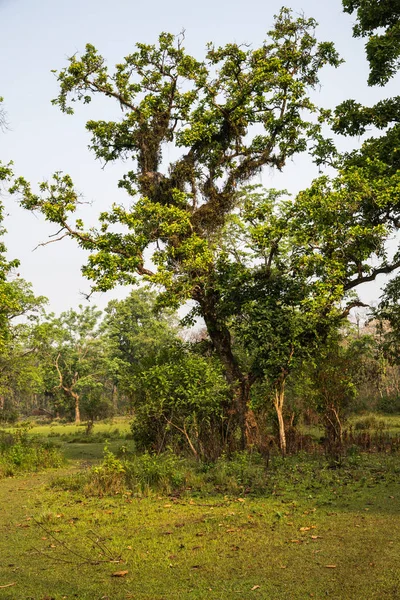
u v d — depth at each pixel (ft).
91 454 70.54
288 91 66.80
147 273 62.49
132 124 69.26
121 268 60.29
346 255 60.44
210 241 66.18
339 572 19.86
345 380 58.08
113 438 99.45
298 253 60.49
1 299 82.53
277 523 27.48
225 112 67.31
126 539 25.70
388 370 128.36
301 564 20.99
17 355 125.39
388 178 58.80
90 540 25.73
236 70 66.95
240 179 68.28
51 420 230.07
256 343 58.18
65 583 20.02
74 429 149.69
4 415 192.44
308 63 69.05
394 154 64.18
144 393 57.16
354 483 37.81
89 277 59.26
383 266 60.59
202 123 66.69
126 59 68.13
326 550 22.56
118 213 60.95
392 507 29.94
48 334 126.93
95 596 18.62
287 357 58.03
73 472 52.29
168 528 27.45
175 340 68.08
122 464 42.32
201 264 59.41
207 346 67.97
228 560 21.94
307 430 77.00
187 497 35.53
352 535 24.59
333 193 56.70
